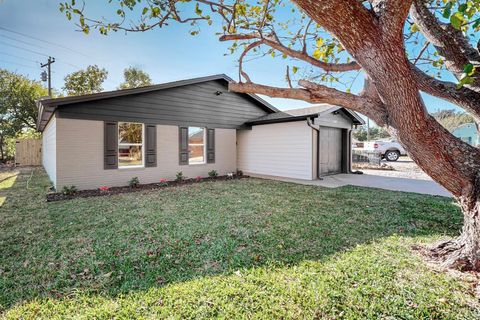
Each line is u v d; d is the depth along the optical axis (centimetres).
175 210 488
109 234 360
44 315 194
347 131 1095
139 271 258
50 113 784
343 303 199
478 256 235
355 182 846
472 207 236
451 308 191
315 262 266
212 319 185
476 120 236
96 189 720
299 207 504
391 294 209
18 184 833
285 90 243
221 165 1050
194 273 251
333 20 174
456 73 244
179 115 910
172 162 894
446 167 226
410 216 433
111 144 754
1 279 243
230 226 389
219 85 1036
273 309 194
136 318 187
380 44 180
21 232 371
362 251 292
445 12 160
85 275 250
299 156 938
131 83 2480
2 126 1820
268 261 271
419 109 200
